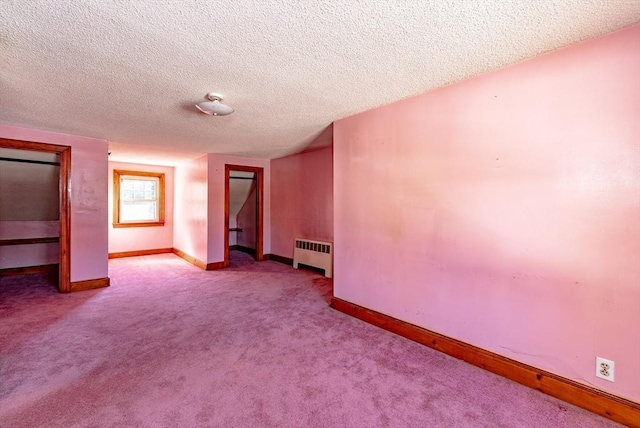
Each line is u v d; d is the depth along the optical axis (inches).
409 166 98.6
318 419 62.7
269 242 240.7
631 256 61.0
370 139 110.9
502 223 78.1
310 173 201.3
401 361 85.6
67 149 146.9
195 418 62.5
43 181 179.6
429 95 92.7
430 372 80.1
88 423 60.8
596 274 64.9
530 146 73.2
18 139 132.5
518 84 74.7
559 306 69.7
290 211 219.6
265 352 90.4
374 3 52.1
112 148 183.8
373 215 110.7
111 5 52.0
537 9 54.3
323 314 121.4
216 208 207.9
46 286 161.5
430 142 92.8
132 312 123.6
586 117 65.4
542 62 71.0
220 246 209.8
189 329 107.0
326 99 99.6
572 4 52.9
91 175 154.3
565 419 62.9
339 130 123.0
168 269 205.3
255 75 81.1
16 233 188.2
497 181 78.7
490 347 81.1
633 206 60.6
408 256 99.7
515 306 76.4
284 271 199.5
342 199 123.0
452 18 56.7
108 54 69.5
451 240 88.4
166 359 86.1
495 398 69.6
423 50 68.7
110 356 87.7
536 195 72.5
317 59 72.6
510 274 77.0
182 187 249.9
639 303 60.3
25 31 59.8
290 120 123.6
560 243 69.3
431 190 92.8
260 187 234.4
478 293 83.0
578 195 66.7
